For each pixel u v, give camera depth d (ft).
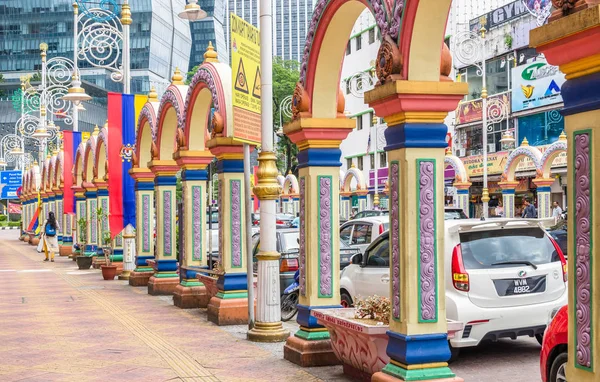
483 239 30.30
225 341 35.24
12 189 201.87
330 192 29.91
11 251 124.98
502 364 29.84
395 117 22.38
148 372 28.71
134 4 262.26
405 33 21.71
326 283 29.89
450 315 29.30
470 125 130.41
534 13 90.63
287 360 30.50
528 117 117.80
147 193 63.16
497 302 29.48
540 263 30.48
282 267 44.32
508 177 104.01
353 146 172.96
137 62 263.90
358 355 25.81
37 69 286.25
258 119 37.58
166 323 41.09
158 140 54.75
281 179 157.69
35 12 286.25
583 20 14.75
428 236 22.24
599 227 15.47
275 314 35.40
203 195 48.93
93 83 298.56
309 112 29.50
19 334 37.86
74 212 103.24
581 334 16.01
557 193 114.21
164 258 55.77
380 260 35.04
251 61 36.76
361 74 135.85
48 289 60.75
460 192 109.19
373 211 89.20
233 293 40.73
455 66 133.59
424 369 22.11
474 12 134.00
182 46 302.66
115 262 73.26
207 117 48.24
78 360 31.14
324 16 27.66
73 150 99.66
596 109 15.46
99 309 47.44
